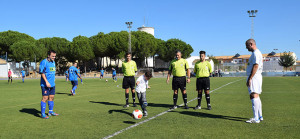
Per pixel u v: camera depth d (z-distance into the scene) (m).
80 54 51.25
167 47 55.38
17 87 16.88
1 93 12.15
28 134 4.16
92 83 21.48
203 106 7.14
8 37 52.94
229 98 8.98
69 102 8.34
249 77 4.81
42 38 57.50
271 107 6.70
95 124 4.85
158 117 5.48
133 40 52.16
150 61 67.19
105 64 74.19
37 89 14.87
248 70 4.93
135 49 52.84
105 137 3.88
